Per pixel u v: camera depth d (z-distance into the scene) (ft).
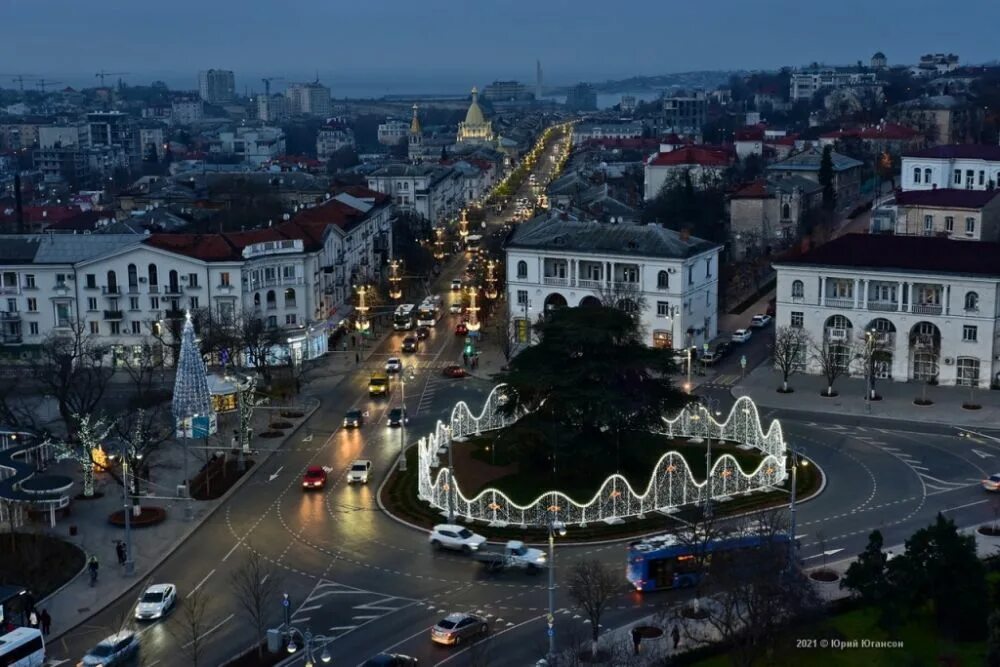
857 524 424.05
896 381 630.33
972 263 611.88
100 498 469.98
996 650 302.66
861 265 628.69
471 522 431.84
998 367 609.42
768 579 319.06
